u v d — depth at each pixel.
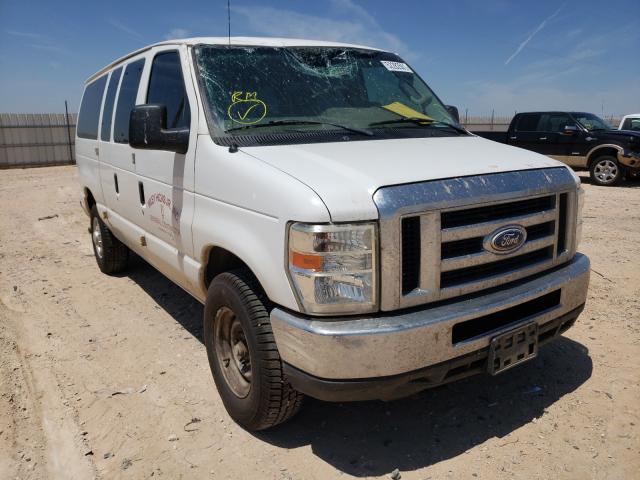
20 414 3.43
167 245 3.97
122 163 4.64
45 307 5.25
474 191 2.67
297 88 3.62
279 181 2.64
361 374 2.46
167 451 3.04
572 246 3.22
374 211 2.44
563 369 3.76
